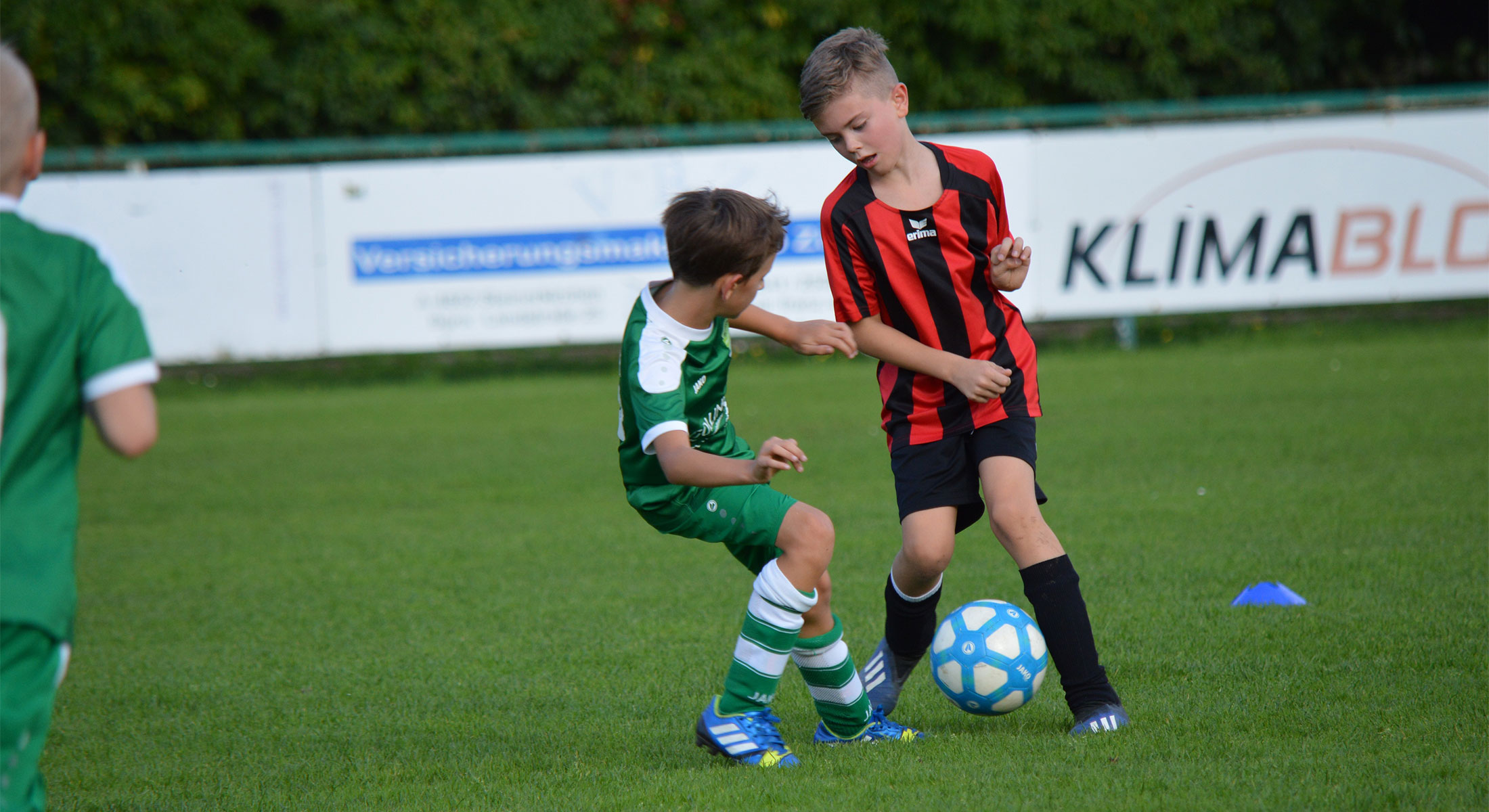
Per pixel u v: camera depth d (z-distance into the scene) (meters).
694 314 10.76
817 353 11.62
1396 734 10.87
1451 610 15.01
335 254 46.91
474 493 27.73
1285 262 47.25
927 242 12.30
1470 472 23.80
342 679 14.78
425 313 47.53
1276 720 11.39
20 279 7.21
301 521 25.34
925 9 62.12
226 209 46.22
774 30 62.84
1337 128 46.50
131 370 7.46
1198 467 26.00
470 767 11.48
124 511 27.09
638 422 10.54
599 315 48.09
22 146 7.41
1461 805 9.19
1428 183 46.56
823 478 27.52
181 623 17.80
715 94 62.56
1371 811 9.14
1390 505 21.34
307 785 11.17
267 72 59.53
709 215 10.38
